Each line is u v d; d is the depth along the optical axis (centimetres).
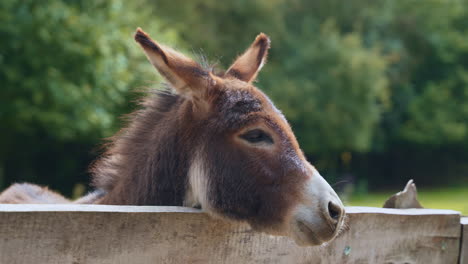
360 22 2797
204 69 303
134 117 342
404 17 3128
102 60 1248
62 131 1287
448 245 310
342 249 275
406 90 3128
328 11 2722
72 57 1226
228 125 283
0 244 192
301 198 265
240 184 277
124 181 320
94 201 355
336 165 3059
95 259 210
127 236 216
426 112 3097
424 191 2658
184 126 298
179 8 1966
